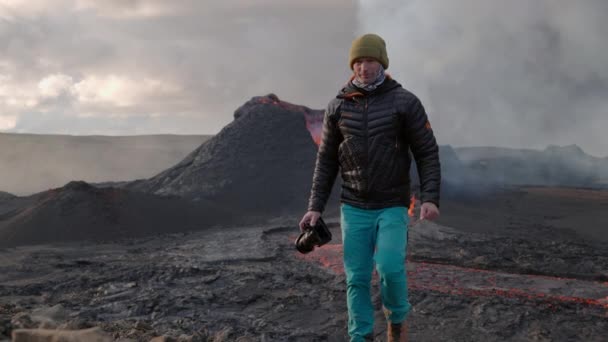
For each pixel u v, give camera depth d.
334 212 22.98
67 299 7.02
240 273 8.84
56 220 17.95
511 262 12.71
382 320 5.77
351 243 3.24
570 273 11.62
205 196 25.83
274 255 12.38
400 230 3.14
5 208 27.95
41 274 9.95
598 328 5.88
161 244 15.82
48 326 3.45
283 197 26.58
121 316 6.07
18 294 7.64
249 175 27.95
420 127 3.21
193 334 4.51
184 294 7.20
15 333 2.88
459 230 18.75
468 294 7.45
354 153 3.21
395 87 3.26
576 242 18.66
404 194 3.25
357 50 3.21
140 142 90.69
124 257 12.46
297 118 32.78
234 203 25.50
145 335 3.80
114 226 18.31
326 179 3.44
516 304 6.77
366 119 3.21
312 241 3.30
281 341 4.99
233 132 31.36
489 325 5.93
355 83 3.31
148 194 21.73
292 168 28.98
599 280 11.25
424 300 6.93
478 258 12.88
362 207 3.23
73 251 14.35
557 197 33.97
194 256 12.54
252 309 6.68
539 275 11.57
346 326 5.86
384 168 3.18
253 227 19.80
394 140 3.21
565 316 6.34
